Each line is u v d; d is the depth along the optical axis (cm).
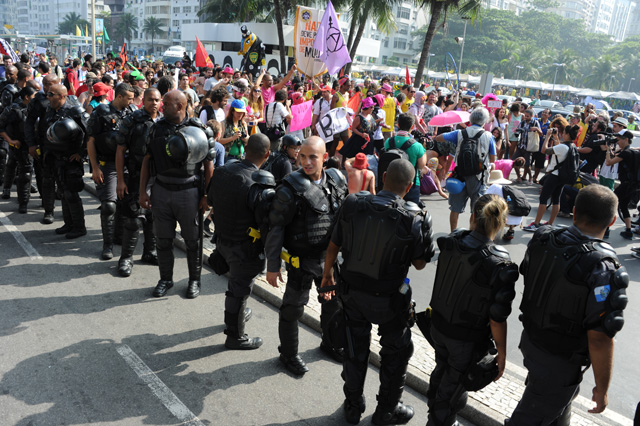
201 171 457
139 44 14612
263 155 369
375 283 290
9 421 299
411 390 372
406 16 11525
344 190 360
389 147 630
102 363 367
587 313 229
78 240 606
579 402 369
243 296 387
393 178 293
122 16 13538
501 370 271
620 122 810
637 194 788
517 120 1231
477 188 636
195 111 895
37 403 318
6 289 466
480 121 627
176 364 374
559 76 10619
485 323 268
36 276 499
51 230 631
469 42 10512
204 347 401
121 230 597
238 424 316
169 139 417
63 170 579
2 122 638
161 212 451
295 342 371
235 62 2814
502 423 323
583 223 244
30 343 383
